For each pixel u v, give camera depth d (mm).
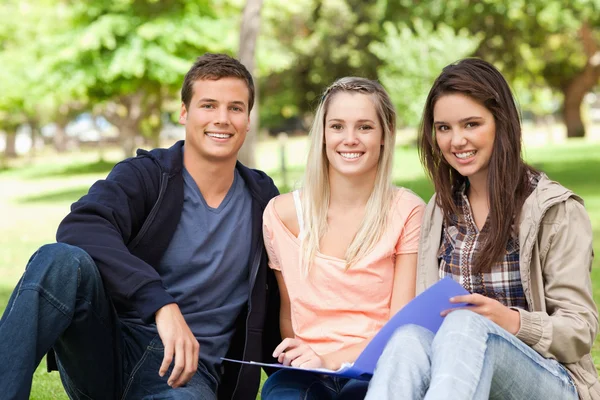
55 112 65062
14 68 36688
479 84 4277
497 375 3719
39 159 72625
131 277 4223
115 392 4590
